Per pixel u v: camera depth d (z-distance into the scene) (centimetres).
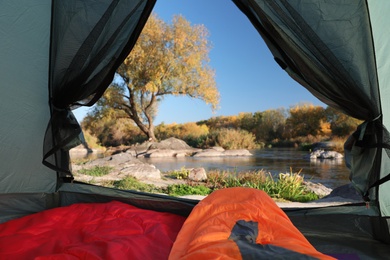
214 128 2295
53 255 151
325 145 1517
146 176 783
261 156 1392
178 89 1574
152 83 1483
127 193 275
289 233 163
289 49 201
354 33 194
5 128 244
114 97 1545
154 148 1573
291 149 1733
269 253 132
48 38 246
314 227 236
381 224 218
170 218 230
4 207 250
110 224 208
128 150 1605
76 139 239
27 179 260
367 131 205
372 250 206
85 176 755
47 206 271
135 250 162
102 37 212
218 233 156
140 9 212
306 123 1880
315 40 192
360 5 192
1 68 236
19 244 178
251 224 169
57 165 252
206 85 1599
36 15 240
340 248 209
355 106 201
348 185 568
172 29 1486
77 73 214
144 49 1460
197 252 136
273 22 194
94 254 152
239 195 209
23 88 245
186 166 1043
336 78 197
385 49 205
